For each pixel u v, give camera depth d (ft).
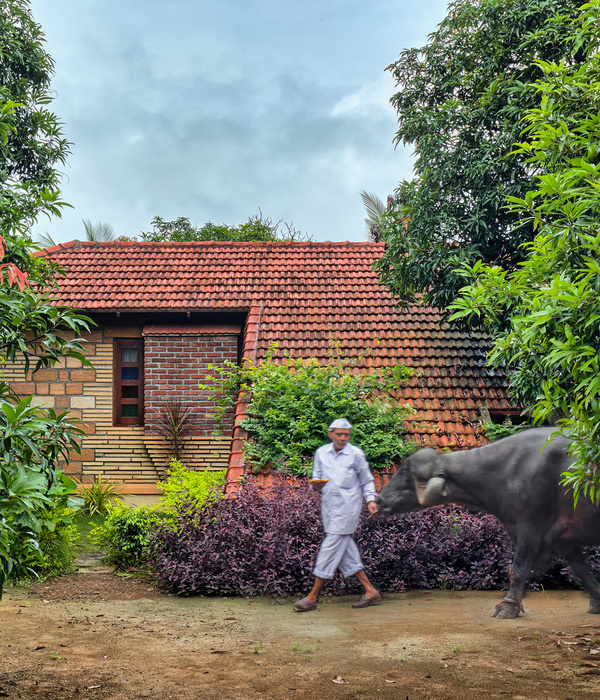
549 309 12.19
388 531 24.85
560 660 15.17
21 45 40.04
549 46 29.78
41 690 13.67
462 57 33.76
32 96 39.86
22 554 12.73
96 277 44.39
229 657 16.06
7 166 38.52
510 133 29.30
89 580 26.16
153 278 44.60
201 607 21.83
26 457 12.84
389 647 16.58
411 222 33.86
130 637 17.98
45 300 14.44
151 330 41.91
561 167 15.10
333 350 38.99
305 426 31.01
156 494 41.14
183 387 41.86
